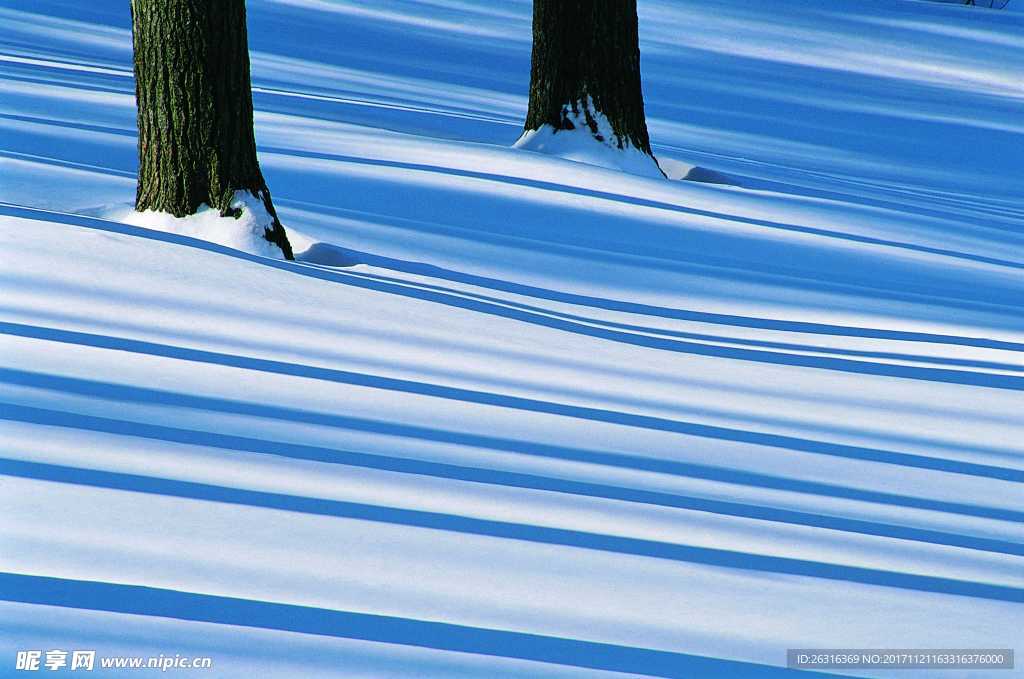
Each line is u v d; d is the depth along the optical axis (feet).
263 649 21.43
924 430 39.09
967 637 24.59
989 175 111.55
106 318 38.32
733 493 31.65
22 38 108.68
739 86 150.30
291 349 38.40
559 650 22.43
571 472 31.73
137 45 48.37
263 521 26.48
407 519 27.48
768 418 38.52
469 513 28.25
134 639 21.31
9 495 26.22
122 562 23.90
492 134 89.25
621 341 45.19
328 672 20.97
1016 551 29.89
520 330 44.24
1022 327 54.44
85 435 29.94
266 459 30.04
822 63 191.93
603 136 77.25
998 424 40.45
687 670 22.17
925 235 73.41
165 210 48.75
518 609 23.82
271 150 68.18
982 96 178.60
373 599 23.58
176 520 26.03
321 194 60.13
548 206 63.46
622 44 76.84
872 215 76.89
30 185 55.06
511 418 35.29
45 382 32.83
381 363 38.50
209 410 32.63
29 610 21.81
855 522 30.63
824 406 40.52
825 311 53.42
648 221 63.87
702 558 27.20
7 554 23.66
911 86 180.14
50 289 39.83
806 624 24.45
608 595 24.84
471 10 190.39
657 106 124.98
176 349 36.76
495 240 56.70
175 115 47.80
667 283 54.65
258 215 48.65
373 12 170.71
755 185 81.97
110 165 61.52
